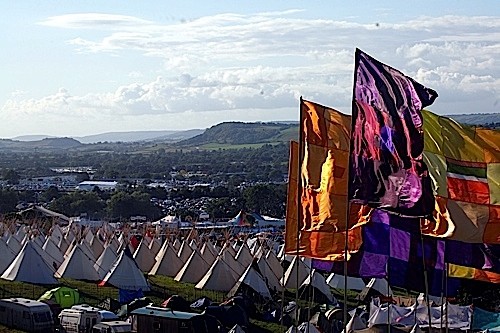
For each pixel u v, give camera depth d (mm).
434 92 17375
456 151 21766
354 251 20859
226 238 75250
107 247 62281
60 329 41906
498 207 21469
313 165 20047
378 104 17453
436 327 35344
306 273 53750
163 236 82562
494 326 36375
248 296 51094
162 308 42656
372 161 17469
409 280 21328
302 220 20266
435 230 21250
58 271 58875
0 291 50281
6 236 65188
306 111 20141
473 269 23938
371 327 35219
